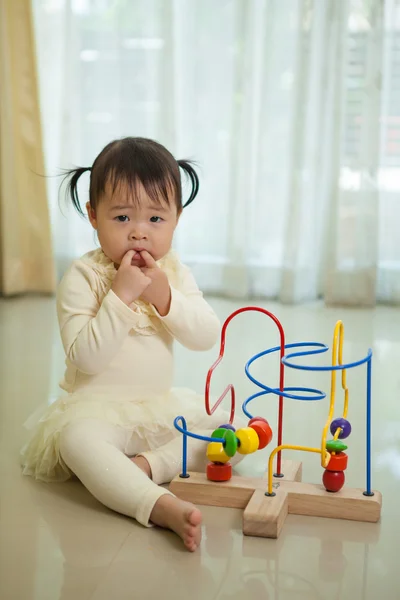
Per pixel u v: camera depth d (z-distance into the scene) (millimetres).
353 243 2980
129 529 1235
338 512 1288
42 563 1131
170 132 3043
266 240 3143
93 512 1295
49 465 1402
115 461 1290
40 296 3066
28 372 2102
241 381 2062
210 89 3104
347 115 2924
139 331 1452
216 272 3186
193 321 1450
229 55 3070
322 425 1747
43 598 1040
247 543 1200
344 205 2965
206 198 3162
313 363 2229
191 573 1107
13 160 2994
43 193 3059
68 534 1219
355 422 1773
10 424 1711
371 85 2885
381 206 3053
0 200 2998
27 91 3000
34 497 1354
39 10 3090
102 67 3084
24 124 3018
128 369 1448
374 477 1465
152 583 1080
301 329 2629
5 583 1075
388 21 2938
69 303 1437
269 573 1112
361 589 1076
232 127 3016
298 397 1231
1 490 1382
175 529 1199
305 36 2893
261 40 3029
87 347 1373
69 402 1437
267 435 1323
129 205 1400
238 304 3025
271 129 3078
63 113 3059
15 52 2961
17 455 1544
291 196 2973
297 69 2918
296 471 1405
